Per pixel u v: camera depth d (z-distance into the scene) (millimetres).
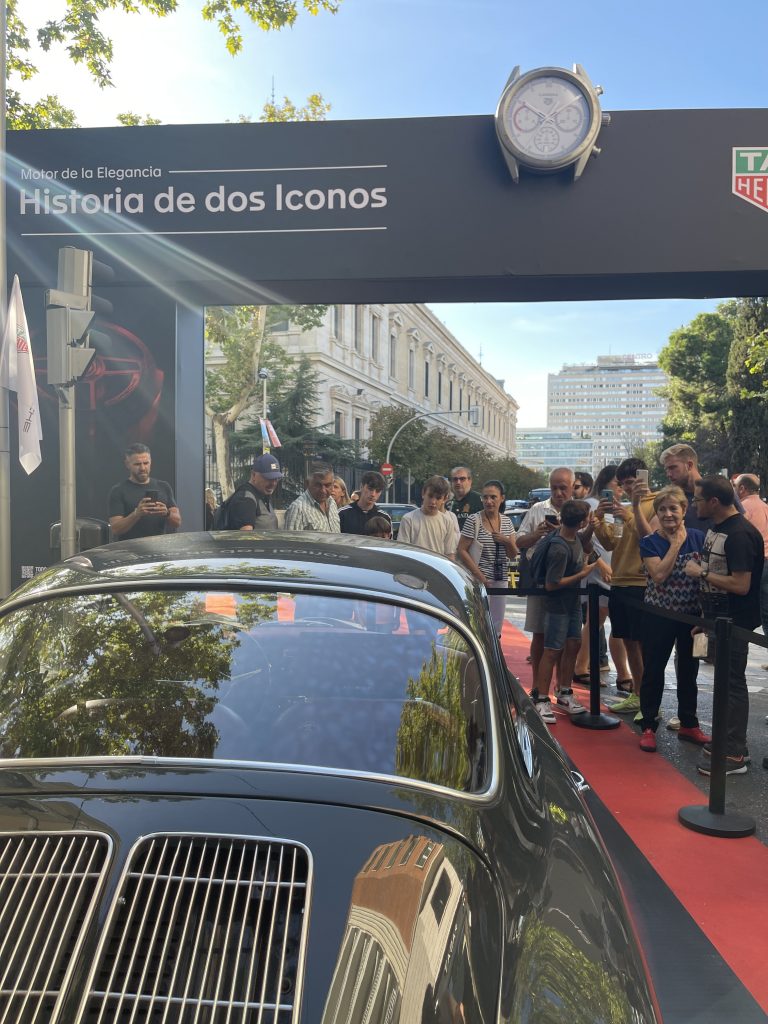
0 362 6449
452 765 1970
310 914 1484
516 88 6699
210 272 7105
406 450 47812
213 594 2279
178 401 7508
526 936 1626
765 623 7066
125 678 2078
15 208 7266
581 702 7195
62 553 5996
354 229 6984
